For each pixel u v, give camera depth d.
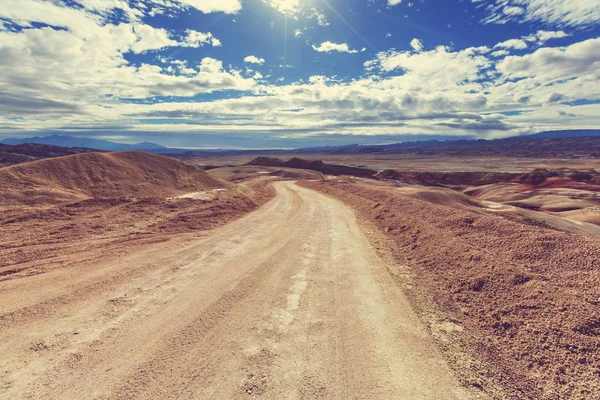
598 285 7.13
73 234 14.00
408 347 6.15
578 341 5.79
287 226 17.45
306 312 7.55
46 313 7.15
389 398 4.87
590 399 4.68
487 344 6.21
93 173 26.98
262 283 9.24
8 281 8.85
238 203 24.09
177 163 34.88
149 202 20.48
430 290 8.79
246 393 4.92
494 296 7.82
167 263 10.75
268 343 6.26
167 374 5.31
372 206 22.62
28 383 5.01
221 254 11.95
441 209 16.16
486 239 11.12
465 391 5.00
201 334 6.53
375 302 8.09
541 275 8.12
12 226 14.77
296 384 5.14
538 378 5.23
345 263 11.16
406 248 12.98
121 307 7.58
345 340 6.39
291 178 64.81
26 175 23.50
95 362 5.57
